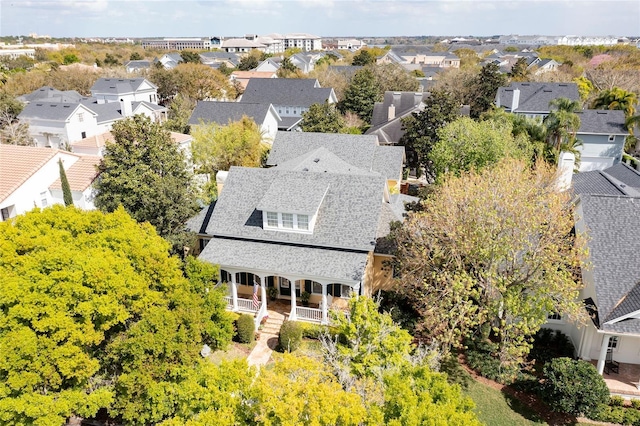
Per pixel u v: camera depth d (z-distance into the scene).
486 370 24.89
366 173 40.16
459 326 26.66
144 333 18.80
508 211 23.91
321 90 88.19
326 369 18.19
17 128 67.31
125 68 132.12
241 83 118.69
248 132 54.94
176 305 20.77
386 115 73.69
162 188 30.59
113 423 22.20
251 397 14.62
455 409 14.01
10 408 16.81
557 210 24.23
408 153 57.88
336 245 28.55
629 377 23.88
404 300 29.12
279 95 88.88
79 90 107.81
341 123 66.06
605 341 22.89
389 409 14.20
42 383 18.03
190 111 84.19
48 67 129.88
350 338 19.77
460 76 88.06
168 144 35.53
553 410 22.53
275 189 30.64
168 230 30.66
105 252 20.50
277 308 30.95
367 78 84.69
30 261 18.73
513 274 24.48
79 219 22.33
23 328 17.38
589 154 62.22
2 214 33.72
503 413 22.48
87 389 19.88
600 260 24.70
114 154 33.91
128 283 19.58
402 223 29.48
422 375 15.96
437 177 42.72
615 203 26.66
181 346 19.31
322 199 29.92
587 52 150.88
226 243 30.47
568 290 22.41
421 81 111.00
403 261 26.92
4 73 115.19
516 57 160.50
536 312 22.62
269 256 28.91
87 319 18.31
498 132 43.09
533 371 24.97
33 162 36.16
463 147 42.19
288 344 24.34
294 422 12.86
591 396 21.19
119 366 20.50
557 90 72.19
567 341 26.66
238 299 30.27
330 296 30.64
